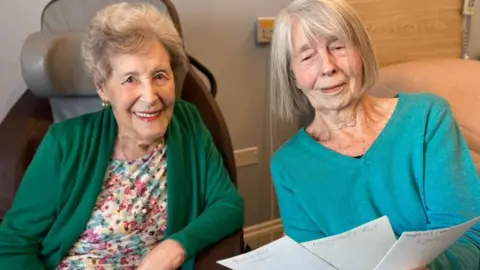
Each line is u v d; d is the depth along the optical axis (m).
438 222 1.08
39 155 1.31
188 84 1.59
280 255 0.88
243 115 2.22
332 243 0.88
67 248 1.30
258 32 2.13
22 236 1.28
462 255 1.04
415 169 1.12
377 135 1.19
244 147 2.27
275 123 2.30
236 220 1.36
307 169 1.21
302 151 1.24
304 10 1.13
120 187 1.32
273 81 1.25
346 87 1.14
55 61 1.45
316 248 0.88
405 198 1.12
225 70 2.12
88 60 1.27
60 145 1.31
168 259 1.21
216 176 1.42
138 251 1.34
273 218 2.44
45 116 1.57
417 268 0.93
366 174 1.15
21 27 1.78
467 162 1.12
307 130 1.29
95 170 1.31
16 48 1.79
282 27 1.17
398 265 0.89
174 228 1.34
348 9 1.12
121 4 1.29
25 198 1.30
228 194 1.40
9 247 1.25
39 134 1.51
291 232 1.22
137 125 1.26
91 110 1.56
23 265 1.25
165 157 1.38
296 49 1.15
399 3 2.23
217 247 1.31
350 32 1.11
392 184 1.13
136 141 1.33
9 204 1.39
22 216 1.29
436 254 0.92
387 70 2.05
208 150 1.44
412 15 2.28
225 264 0.89
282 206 1.25
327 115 1.21
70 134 1.33
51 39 1.46
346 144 1.21
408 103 1.19
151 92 1.22
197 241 1.27
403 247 0.84
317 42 1.12
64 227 1.29
